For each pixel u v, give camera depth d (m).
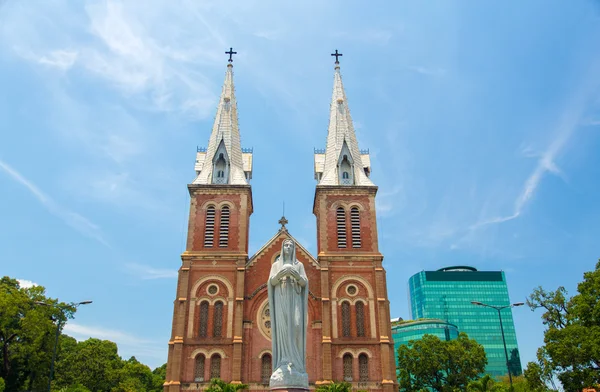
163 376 109.44
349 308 55.12
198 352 52.09
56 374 68.12
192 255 56.25
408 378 69.69
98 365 73.00
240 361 51.19
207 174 61.94
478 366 68.44
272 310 21.98
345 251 57.62
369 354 52.97
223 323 53.56
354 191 60.78
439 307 170.88
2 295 53.06
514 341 167.12
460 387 66.19
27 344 54.88
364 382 51.56
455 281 175.00
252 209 66.38
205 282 55.31
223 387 38.88
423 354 69.00
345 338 53.56
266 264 56.78
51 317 58.09
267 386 50.72
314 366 52.38
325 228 58.56
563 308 47.47
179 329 52.47
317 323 54.06
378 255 57.31
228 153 63.22
